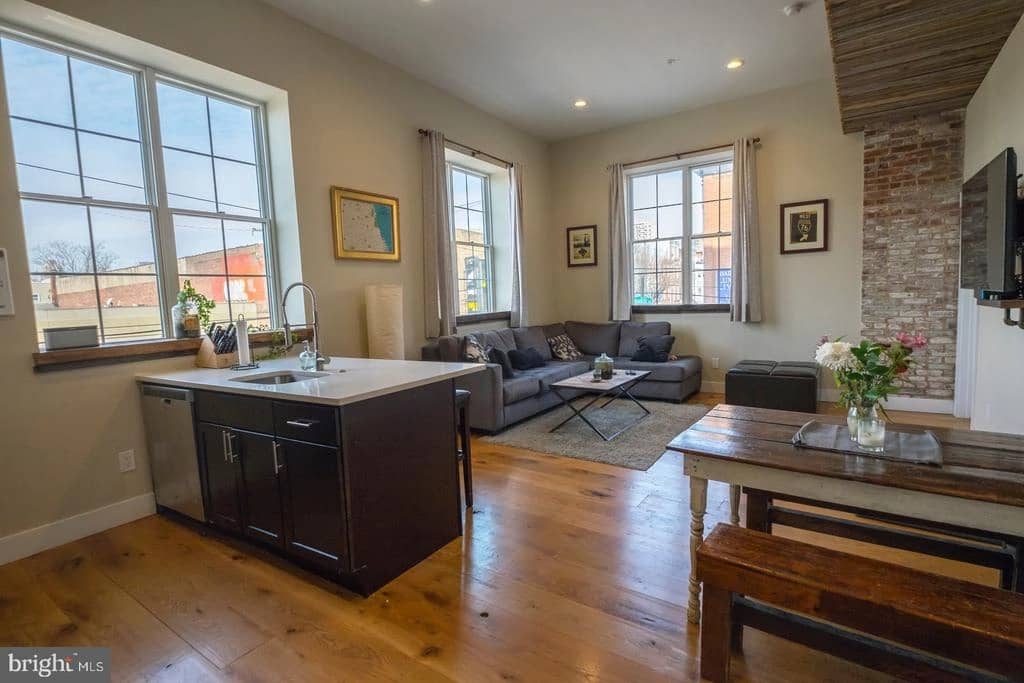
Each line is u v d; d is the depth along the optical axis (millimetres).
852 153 4844
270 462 2205
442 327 4766
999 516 1275
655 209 6098
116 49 2807
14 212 2377
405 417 2219
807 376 4367
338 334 3916
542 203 6512
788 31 3877
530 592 2010
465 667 1608
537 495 2961
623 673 1564
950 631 1123
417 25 3682
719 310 5680
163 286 3078
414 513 2256
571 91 4988
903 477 1383
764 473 1569
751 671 1581
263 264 3650
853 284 4938
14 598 2045
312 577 2168
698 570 1452
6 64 2488
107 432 2684
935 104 4121
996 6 2631
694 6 3494
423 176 4625
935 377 4480
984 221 2732
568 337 6219
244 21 3244
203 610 1942
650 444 3844
